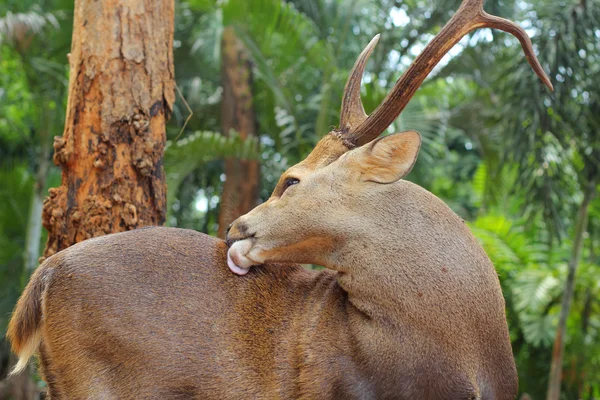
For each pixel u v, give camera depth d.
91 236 3.95
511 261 9.58
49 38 9.26
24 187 10.58
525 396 6.54
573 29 7.32
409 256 3.11
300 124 9.50
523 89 7.33
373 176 3.20
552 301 9.08
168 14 4.30
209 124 10.87
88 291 3.12
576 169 7.76
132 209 4.00
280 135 9.29
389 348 3.03
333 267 3.20
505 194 9.70
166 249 3.28
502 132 8.09
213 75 11.05
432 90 8.23
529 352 9.20
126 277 3.16
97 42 4.11
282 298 3.29
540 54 7.34
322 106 7.80
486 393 3.10
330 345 3.09
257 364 3.15
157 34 4.22
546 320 8.84
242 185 9.18
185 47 10.81
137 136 4.07
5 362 10.02
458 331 3.04
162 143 4.21
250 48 7.89
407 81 3.30
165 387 3.08
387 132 7.47
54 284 3.17
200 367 3.11
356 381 3.03
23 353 3.27
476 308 3.09
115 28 4.12
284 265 3.43
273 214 3.24
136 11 4.17
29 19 8.84
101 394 3.08
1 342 9.89
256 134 9.70
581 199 9.23
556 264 9.58
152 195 4.11
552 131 7.39
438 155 10.32
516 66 7.55
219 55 9.86
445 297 3.06
